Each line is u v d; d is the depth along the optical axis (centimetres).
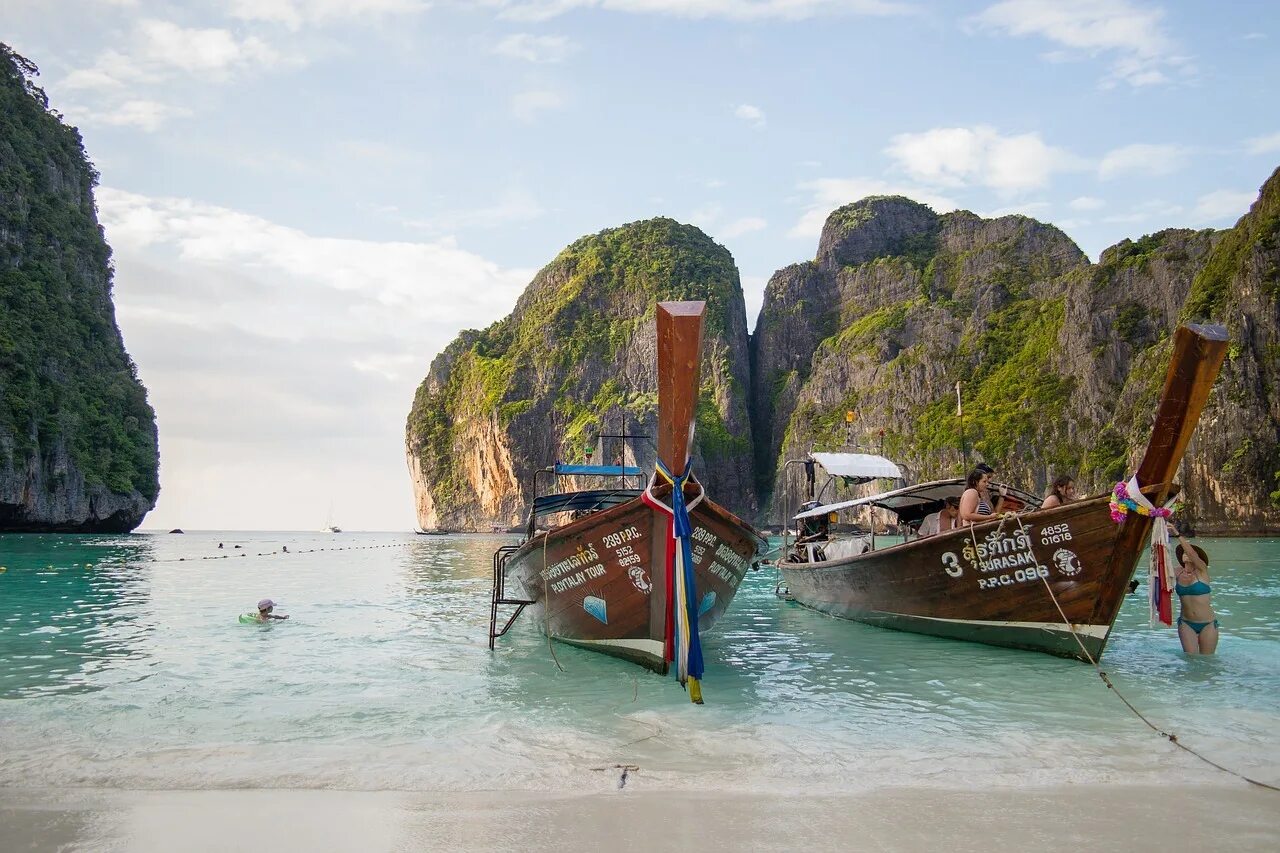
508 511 13288
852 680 844
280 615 1386
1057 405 9275
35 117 8344
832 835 416
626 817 444
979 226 13112
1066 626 917
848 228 14225
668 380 745
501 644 1104
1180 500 6488
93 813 453
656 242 14400
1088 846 400
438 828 429
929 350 11050
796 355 13488
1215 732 617
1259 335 6506
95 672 895
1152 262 9250
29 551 3897
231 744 595
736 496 12025
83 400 7750
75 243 8688
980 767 536
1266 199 7200
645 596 876
